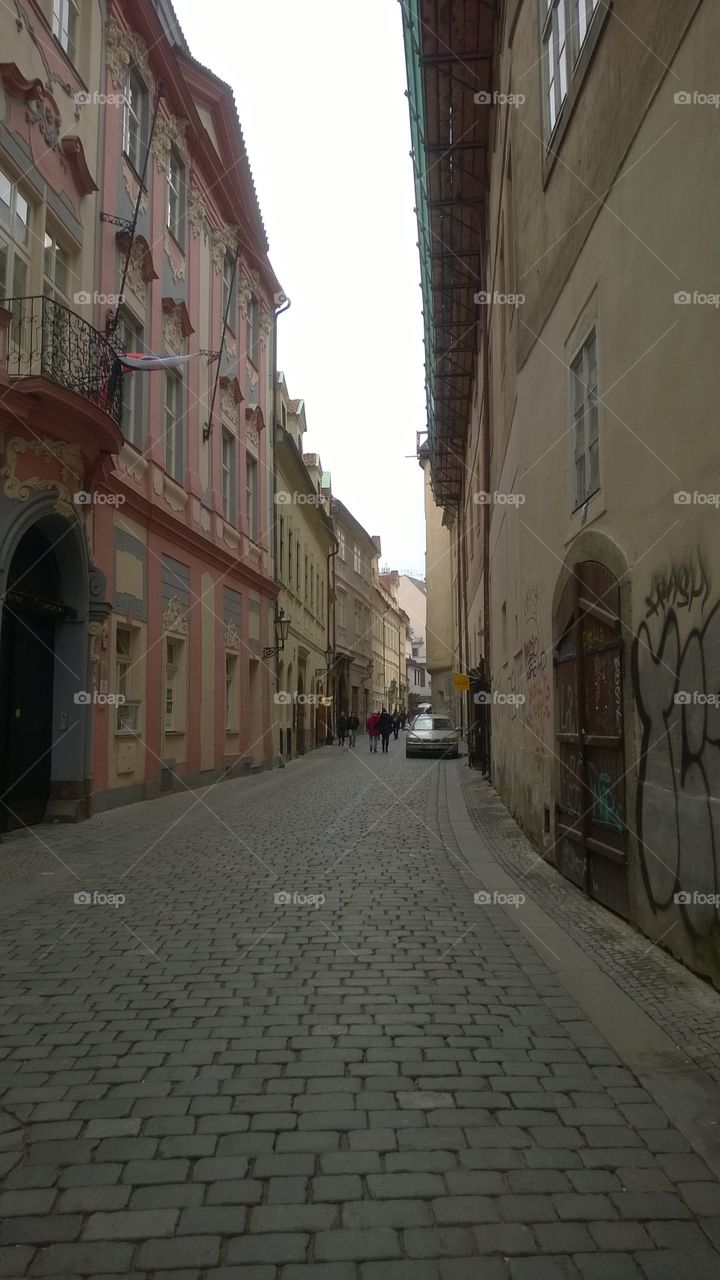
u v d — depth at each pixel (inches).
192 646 729.6
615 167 254.1
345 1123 135.2
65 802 488.1
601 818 276.4
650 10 222.7
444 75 569.0
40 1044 166.1
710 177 186.9
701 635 194.9
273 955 225.3
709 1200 114.5
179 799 629.0
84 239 510.3
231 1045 165.6
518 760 471.8
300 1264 101.9
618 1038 167.5
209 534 787.4
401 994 195.0
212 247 813.9
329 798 643.5
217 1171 121.6
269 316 1043.3
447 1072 153.6
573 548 306.2
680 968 207.0
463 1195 115.7
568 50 315.9
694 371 197.5
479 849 395.5
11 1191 116.7
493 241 621.3
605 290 265.9
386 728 1392.7
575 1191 116.5
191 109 717.9
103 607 505.4
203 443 776.3
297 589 1264.8
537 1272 100.5
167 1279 99.4
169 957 223.6
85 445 454.0
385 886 314.2
